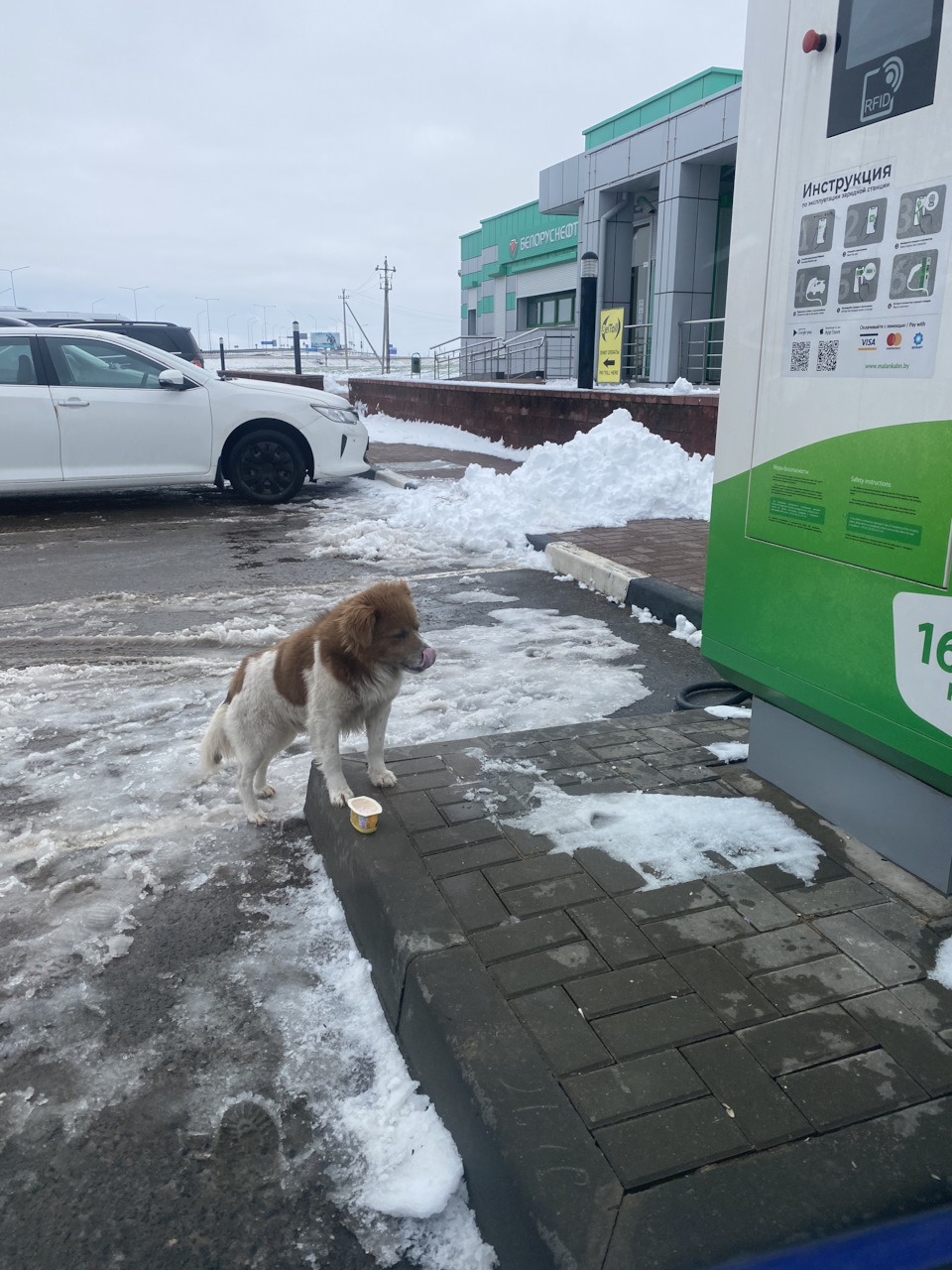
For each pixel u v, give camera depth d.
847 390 2.59
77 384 10.11
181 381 10.34
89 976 2.66
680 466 9.52
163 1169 2.02
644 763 3.40
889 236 2.39
